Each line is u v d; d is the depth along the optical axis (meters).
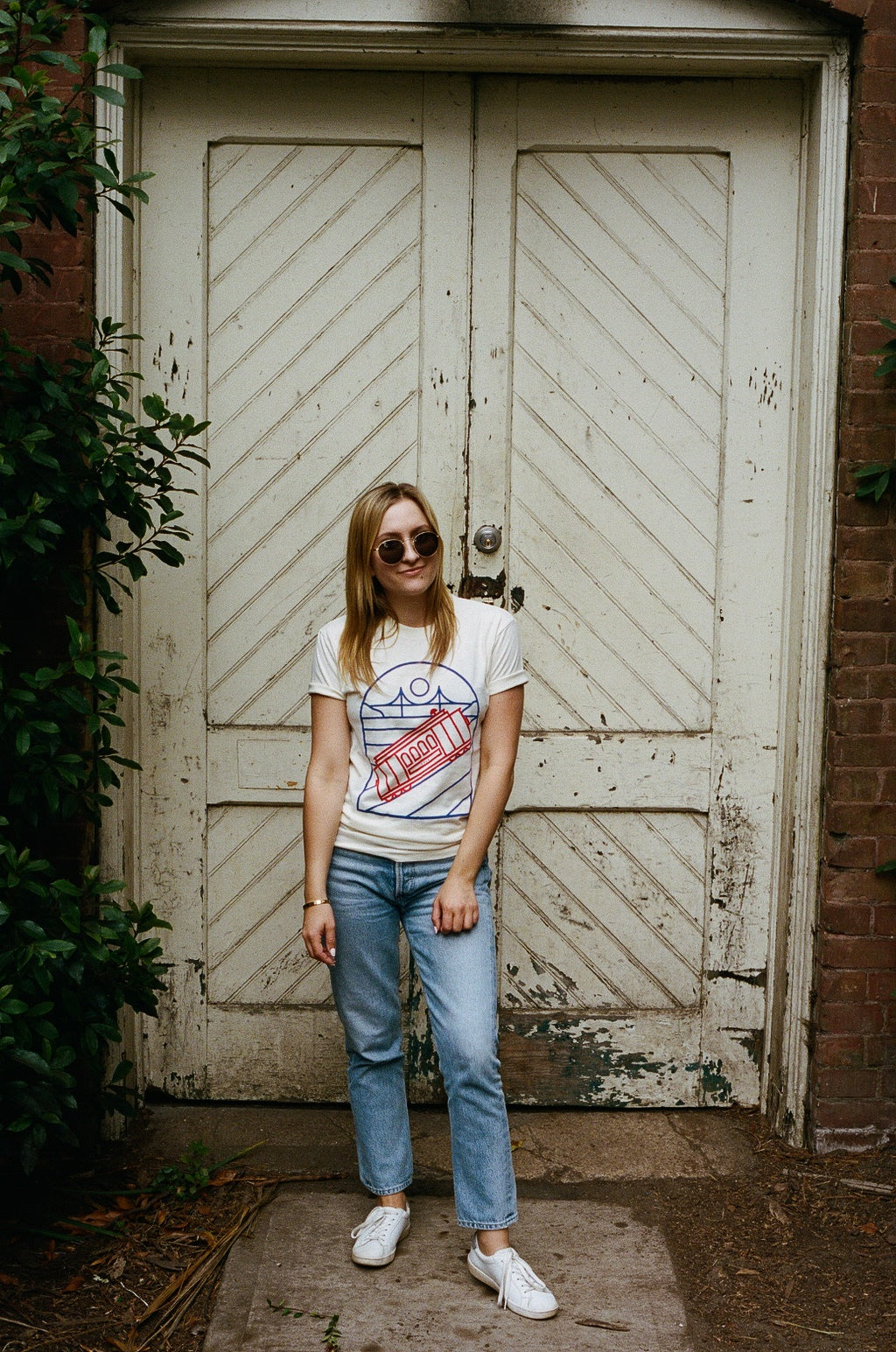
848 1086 3.22
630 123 3.22
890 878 3.17
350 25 3.01
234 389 3.29
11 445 2.65
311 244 3.26
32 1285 2.64
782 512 3.31
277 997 3.42
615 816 3.40
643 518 3.33
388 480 3.32
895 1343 2.49
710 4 3.01
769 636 3.34
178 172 3.23
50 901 2.77
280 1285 2.63
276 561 3.33
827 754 3.18
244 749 3.36
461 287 3.26
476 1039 2.45
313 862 2.60
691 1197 3.03
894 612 3.11
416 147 3.23
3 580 2.94
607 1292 2.63
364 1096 2.72
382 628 2.57
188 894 3.40
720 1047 3.43
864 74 3.00
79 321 3.03
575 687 3.37
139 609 3.31
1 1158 3.07
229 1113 3.40
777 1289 2.67
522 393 3.30
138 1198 2.98
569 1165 3.17
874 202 3.03
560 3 3.00
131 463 2.81
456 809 2.57
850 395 3.07
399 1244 2.78
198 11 3.00
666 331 3.29
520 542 3.34
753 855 3.39
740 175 3.23
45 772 2.74
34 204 2.66
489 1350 2.42
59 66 2.96
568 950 3.43
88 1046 2.78
